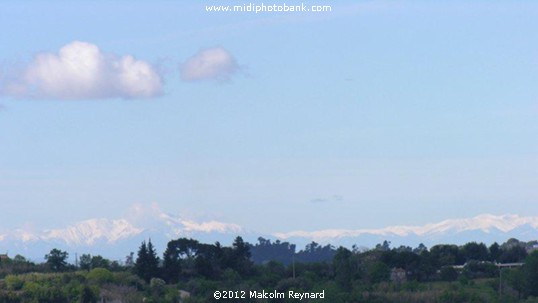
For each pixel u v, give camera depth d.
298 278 181.12
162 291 175.75
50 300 164.50
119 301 167.88
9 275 182.50
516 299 173.62
